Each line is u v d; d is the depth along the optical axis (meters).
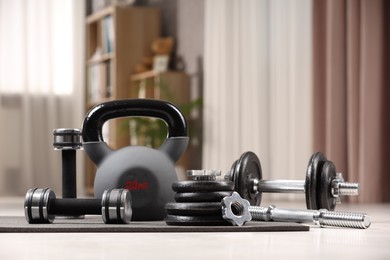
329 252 1.03
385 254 1.00
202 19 6.15
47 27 6.92
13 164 6.75
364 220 1.51
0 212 2.84
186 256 0.95
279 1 5.04
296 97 4.83
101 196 1.68
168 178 1.69
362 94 4.31
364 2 4.32
